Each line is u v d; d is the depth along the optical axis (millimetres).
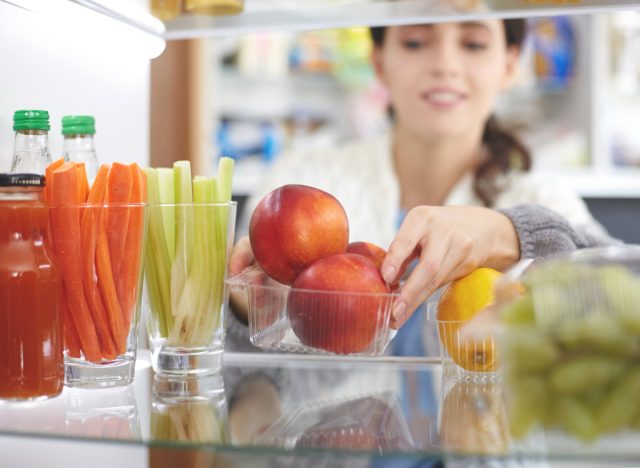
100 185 686
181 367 728
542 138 3215
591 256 512
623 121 3193
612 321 467
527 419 482
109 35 902
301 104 3426
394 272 664
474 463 600
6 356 623
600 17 3115
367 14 884
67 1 771
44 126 675
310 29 955
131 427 556
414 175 2314
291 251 678
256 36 3357
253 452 499
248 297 703
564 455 472
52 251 651
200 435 534
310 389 692
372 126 3357
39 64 809
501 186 2164
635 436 466
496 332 521
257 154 3357
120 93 949
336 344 656
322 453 491
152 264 718
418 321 1106
